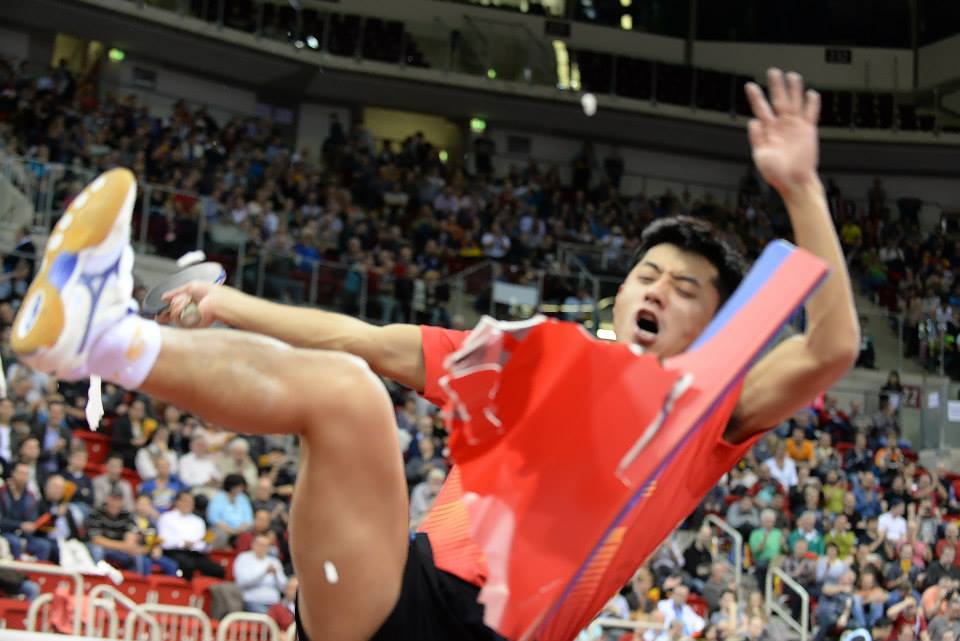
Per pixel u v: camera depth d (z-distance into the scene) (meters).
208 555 9.94
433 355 2.05
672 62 25.94
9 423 9.79
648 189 25.19
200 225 14.31
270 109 23.36
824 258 1.90
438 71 23.22
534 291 15.92
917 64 25.91
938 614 11.94
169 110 22.00
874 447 16.73
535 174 23.42
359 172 21.03
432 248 19.22
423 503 10.97
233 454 11.12
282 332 2.04
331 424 1.69
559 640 2.08
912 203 24.31
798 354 2.01
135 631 8.41
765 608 11.48
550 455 1.74
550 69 23.83
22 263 12.68
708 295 2.07
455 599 1.86
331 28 22.70
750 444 2.11
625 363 1.72
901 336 18.19
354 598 1.78
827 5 26.17
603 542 1.74
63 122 17.39
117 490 9.97
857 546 13.02
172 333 1.62
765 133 1.92
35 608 7.67
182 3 21.16
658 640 9.84
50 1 20.11
